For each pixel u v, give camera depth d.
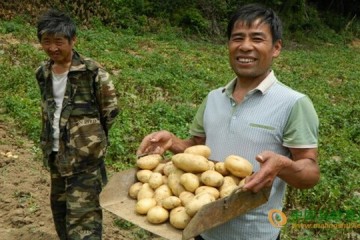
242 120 2.45
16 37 14.29
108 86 3.46
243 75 2.43
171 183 2.38
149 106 8.84
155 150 2.71
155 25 21.20
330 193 5.73
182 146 2.80
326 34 30.55
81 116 3.41
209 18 23.92
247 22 2.39
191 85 11.49
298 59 20.67
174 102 9.98
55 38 3.24
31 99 8.38
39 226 4.53
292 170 2.17
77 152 3.40
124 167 6.07
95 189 3.47
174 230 2.22
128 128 7.39
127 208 2.43
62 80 3.42
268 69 2.47
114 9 20.45
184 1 23.00
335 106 11.77
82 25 18.98
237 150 2.46
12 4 17.89
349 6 34.44
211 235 2.53
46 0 18.94
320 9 33.59
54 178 3.61
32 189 5.23
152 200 2.37
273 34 2.42
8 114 7.58
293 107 2.36
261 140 2.40
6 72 9.66
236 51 2.43
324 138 8.62
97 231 3.48
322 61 21.53
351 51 28.16
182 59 15.49
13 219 4.59
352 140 9.25
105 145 3.53
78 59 3.39
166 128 7.70
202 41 22.16
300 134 2.32
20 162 5.90
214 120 2.60
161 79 11.35
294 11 28.67
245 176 2.30
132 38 18.05
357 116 10.61
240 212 2.14
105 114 3.53
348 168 7.14
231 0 24.97
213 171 2.30
